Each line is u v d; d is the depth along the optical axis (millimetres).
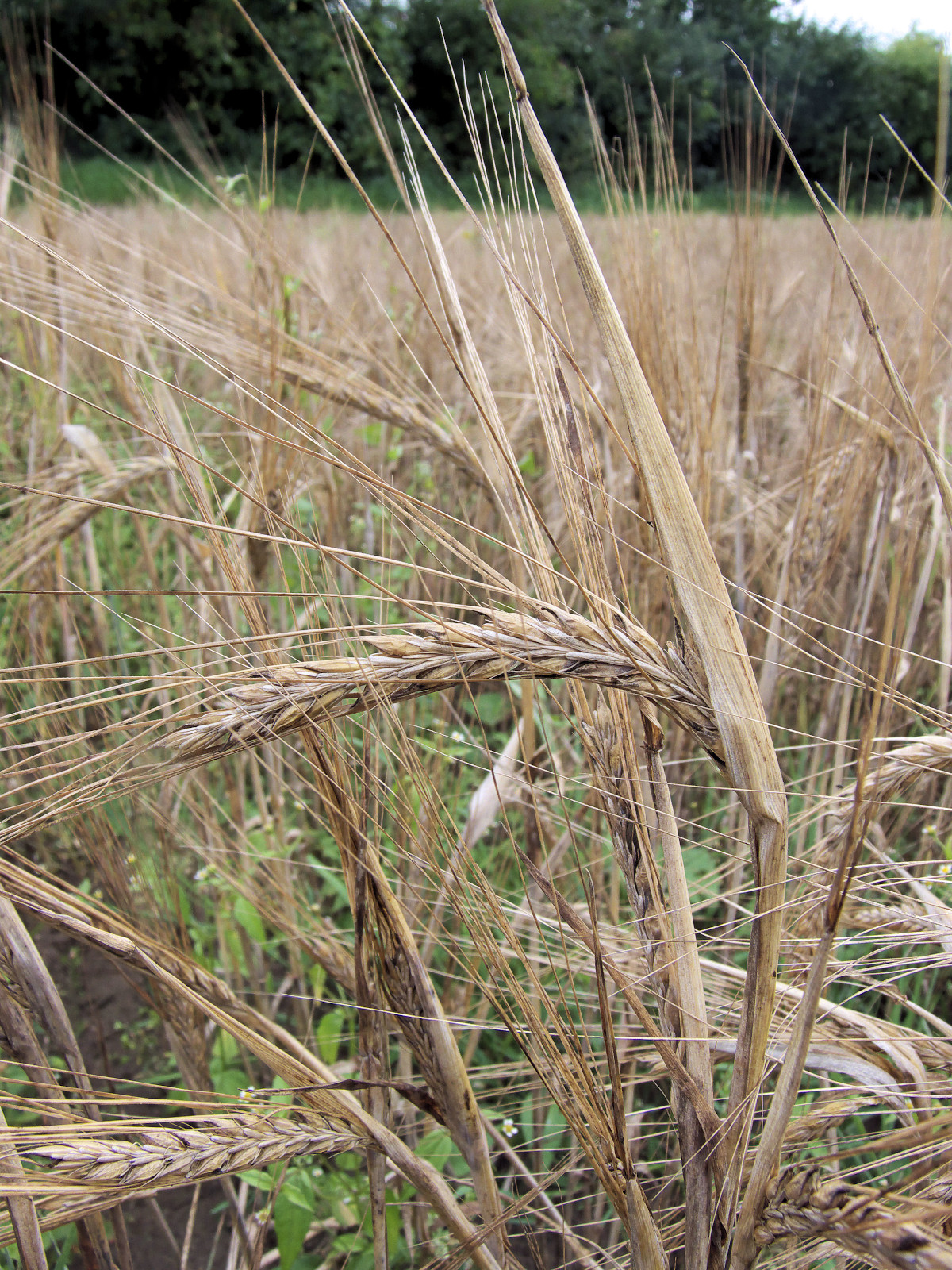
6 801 412
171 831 432
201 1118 289
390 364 556
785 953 338
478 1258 320
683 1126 287
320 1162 417
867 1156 379
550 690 283
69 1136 275
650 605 451
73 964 561
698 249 1102
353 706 271
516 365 942
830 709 549
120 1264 368
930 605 638
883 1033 311
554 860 424
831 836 332
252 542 427
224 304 506
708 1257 292
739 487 549
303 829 555
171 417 452
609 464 532
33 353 655
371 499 596
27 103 605
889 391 503
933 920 315
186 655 404
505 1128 392
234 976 501
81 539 658
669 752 517
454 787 470
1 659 533
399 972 304
